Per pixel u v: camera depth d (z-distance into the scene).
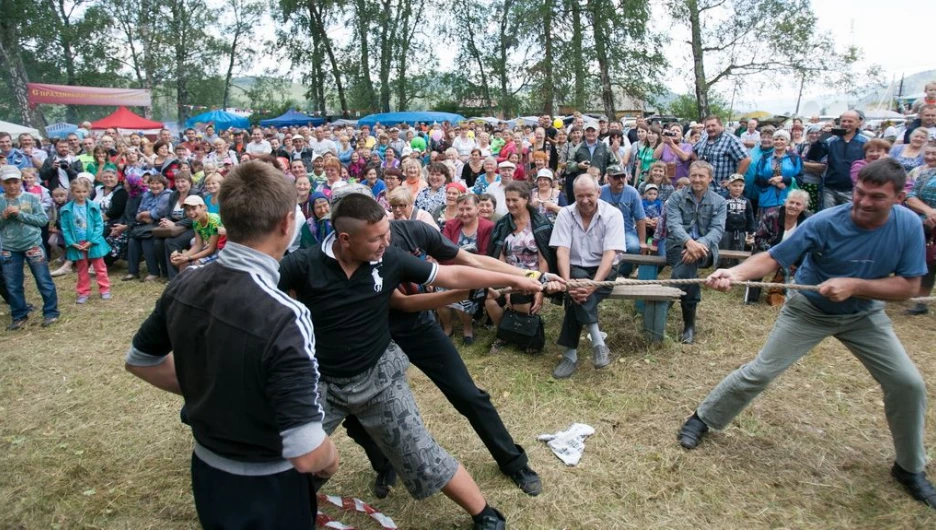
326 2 30.83
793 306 3.06
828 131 6.61
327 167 7.04
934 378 4.14
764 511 2.86
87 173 8.28
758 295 5.82
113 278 7.54
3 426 3.83
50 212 7.96
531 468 3.21
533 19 24.78
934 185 5.19
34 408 4.05
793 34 22.42
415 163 6.82
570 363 4.34
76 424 3.83
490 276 2.61
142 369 1.89
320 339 2.36
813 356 4.49
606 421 3.68
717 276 3.02
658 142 8.88
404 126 16.64
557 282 3.09
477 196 5.36
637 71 24.91
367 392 2.42
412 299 2.72
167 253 7.15
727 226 6.29
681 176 8.02
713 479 3.10
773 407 3.77
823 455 3.29
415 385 4.23
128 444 3.58
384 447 2.50
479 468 3.23
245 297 1.59
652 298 4.53
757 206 7.09
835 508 2.88
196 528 2.84
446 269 2.58
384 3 31.09
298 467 1.56
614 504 2.93
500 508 2.89
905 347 4.71
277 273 1.71
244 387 1.58
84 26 32.94
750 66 23.62
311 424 1.55
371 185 7.41
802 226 2.94
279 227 1.68
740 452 3.32
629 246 5.72
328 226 5.46
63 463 3.40
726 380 3.27
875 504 2.90
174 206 7.41
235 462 1.68
